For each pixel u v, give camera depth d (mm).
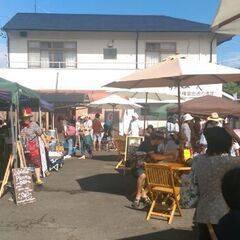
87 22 32812
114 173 15281
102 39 32094
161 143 11039
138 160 10188
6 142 14133
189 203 4738
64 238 7660
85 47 32062
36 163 12547
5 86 11062
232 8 4867
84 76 30641
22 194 10203
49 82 30469
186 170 8930
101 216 9141
